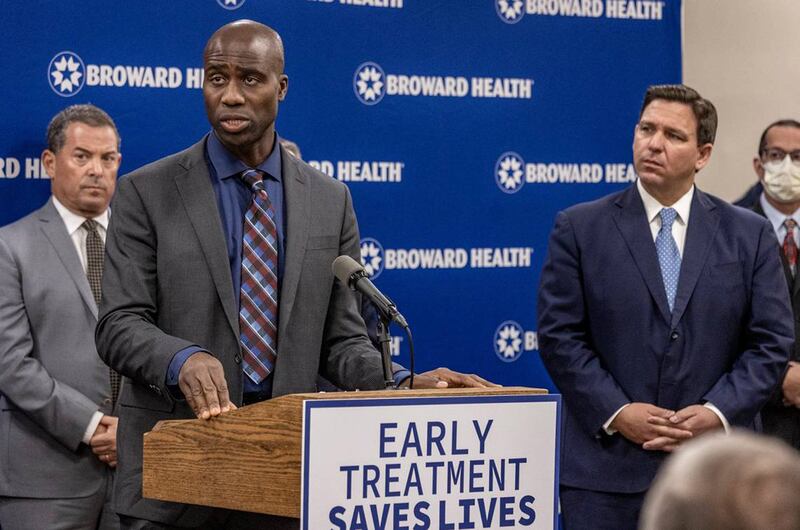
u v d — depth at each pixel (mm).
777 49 7688
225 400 3252
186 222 3764
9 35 5977
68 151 5680
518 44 7172
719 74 7621
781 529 926
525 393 3150
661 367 5094
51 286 5586
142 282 3725
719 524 938
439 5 6961
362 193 6805
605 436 5105
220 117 3766
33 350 5590
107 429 5539
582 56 7348
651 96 5316
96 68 6164
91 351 5605
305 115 6660
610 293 5160
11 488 5543
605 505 5070
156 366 3406
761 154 7004
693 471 965
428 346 6980
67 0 6090
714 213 5312
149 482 3283
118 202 3828
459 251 7051
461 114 7039
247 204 3867
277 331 3760
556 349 5199
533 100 7230
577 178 7363
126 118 6246
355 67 6770
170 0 6309
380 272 6867
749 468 950
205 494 3184
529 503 3156
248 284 3770
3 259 5559
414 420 3033
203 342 3705
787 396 6414
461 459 3078
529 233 7238
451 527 3070
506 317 7184
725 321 5160
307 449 2936
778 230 6938
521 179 7207
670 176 5184
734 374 5113
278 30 6582
